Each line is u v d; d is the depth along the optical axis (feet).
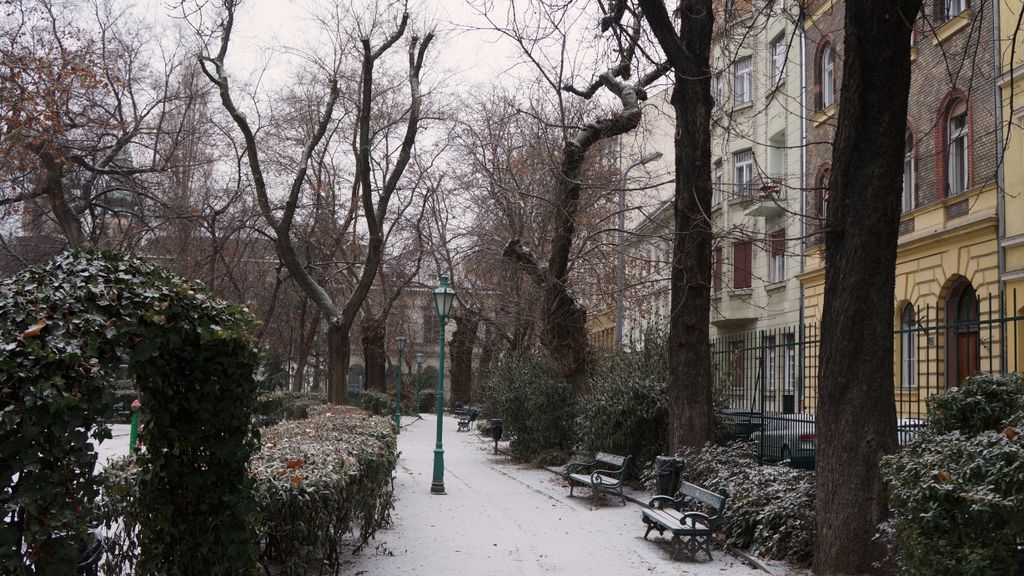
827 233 27.94
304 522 21.68
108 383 12.27
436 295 52.06
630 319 91.15
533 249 86.69
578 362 69.82
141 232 91.40
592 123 63.00
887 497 25.86
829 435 26.86
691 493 33.47
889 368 26.71
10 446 10.61
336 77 81.15
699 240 42.83
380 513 34.63
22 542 11.67
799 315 86.38
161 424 16.26
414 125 78.48
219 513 17.10
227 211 103.45
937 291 63.10
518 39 51.49
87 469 11.46
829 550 26.21
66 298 12.62
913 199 67.31
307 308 145.79
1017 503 17.26
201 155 107.86
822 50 82.23
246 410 17.33
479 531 36.14
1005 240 54.90
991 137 56.59
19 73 67.00
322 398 92.99
